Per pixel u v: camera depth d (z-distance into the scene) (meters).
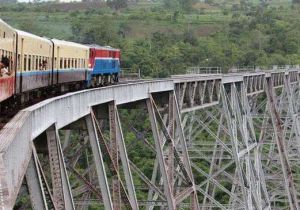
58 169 18.41
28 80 29.66
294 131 65.88
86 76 46.62
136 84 28.94
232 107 47.12
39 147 19.38
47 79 35.00
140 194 46.72
